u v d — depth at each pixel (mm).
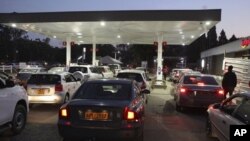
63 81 13602
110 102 6973
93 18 22766
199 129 10000
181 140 8500
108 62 56312
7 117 7945
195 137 8859
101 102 6945
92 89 7812
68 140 7078
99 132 6672
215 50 45094
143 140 8148
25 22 23859
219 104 8586
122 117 6699
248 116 6051
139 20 22156
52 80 13391
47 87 13039
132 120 6742
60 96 13133
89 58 99312
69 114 6848
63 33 32625
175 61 70500
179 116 12531
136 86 8602
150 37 35562
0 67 41031
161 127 10250
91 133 6695
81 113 6801
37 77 13461
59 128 6891
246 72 18141
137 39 38781
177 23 23250
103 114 6723
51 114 12148
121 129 6633
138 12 22141
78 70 23016
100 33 32156
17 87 8805
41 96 12984
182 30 27891
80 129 6711
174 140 8484
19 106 8711
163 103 16766
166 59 70500
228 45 35844
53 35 35094
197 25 24156
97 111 6750
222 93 12836
